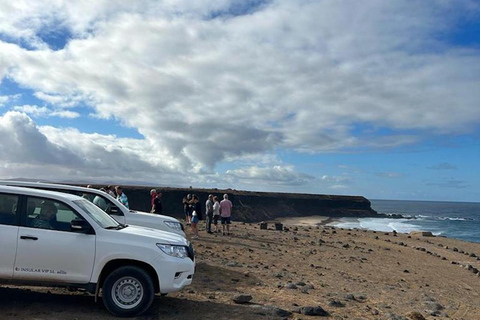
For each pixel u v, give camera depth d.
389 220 102.25
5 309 6.99
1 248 6.78
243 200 98.56
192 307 7.77
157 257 6.97
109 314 6.98
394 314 8.27
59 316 6.76
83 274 6.86
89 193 10.77
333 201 125.69
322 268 14.56
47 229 6.95
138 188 80.06
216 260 13.71
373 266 16.34
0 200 7.02
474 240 52.28
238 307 7.96
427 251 24.00
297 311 8.07
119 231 7.16
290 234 27.83
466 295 12.09
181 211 78.62
